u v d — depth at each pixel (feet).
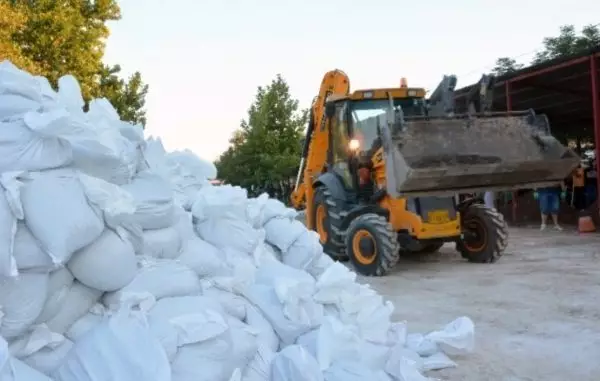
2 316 7.06
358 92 27.25
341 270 12.10
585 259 27.35
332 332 10.19
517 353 13.65
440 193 23.35
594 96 38.06
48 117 7.72
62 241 7.19
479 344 14.47
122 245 8.12
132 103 64.95
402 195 22.81
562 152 24.75
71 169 8.05
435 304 19.10
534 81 44.93
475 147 23.70
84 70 54.85
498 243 26.63
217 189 12.33
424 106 27.32
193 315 8.36
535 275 23.52
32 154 7.70
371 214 25.64
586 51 37.63
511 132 24.85
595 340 14.35
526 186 24.85
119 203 7.90
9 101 8.43
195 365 7.98
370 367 10.21
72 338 7.92
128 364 7.10
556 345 14.12
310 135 32.73
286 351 9.38
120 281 8.14
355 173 26.96
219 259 10.69
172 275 9.12
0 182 7.25
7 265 6.93
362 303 11.96
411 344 13.51
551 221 46.88
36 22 51.52
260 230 13.08
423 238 24.40
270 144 76.33
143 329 7.59
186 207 11.99
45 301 7.54
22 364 7.03
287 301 10.38
